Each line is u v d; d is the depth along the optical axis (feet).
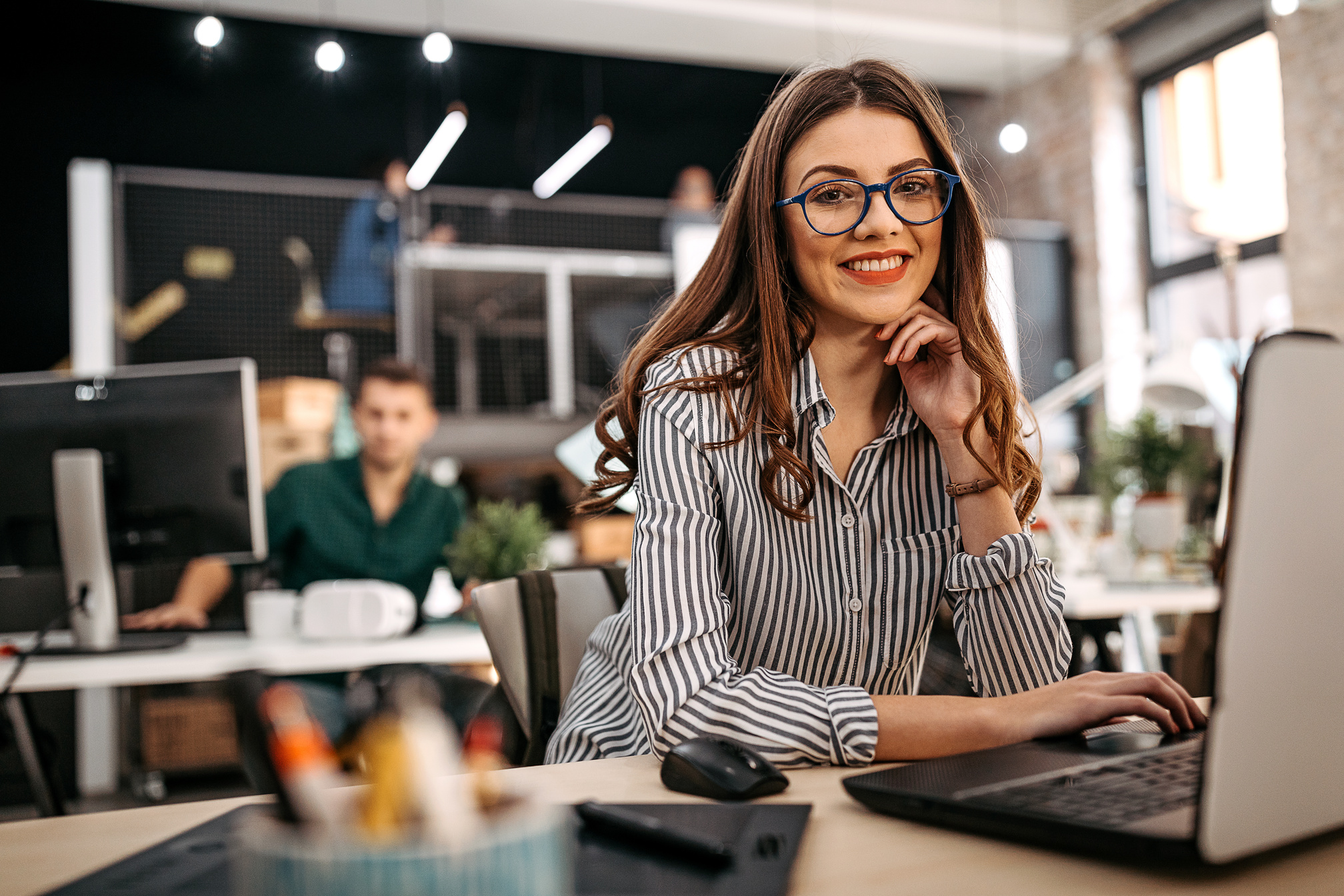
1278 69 15.80
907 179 3.24
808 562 3.24
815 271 3.24
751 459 3.22
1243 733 1.45
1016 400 3.40
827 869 1.62
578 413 18.43
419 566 9.25
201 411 6.89
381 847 0.99
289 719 1.14
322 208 20.52
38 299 21.71
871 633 3.23
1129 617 8.95
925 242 3.28
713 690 2.57
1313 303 15.35
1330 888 1.44
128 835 1.94
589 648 3.75
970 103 23.15
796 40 19.95
